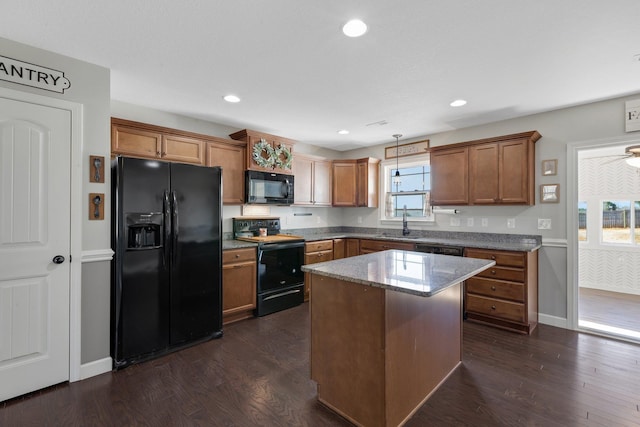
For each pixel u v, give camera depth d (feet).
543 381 7.25
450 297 7.66
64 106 7.13
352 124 12.88
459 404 6.40
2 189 6.43
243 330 10.40
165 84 8.87
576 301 10.55
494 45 6.77
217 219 9.83
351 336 5.89
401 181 16.16
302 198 15.11
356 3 5.43
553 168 10.96
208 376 7.49
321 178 16.07
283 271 12.54
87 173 7.47
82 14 5.70
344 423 5.85
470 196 12.14
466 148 12.28
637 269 15.20
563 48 6.86
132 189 8.04
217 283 9.79
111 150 9.19
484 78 8.44
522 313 10.12
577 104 10.38
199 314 9.34
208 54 7.20
